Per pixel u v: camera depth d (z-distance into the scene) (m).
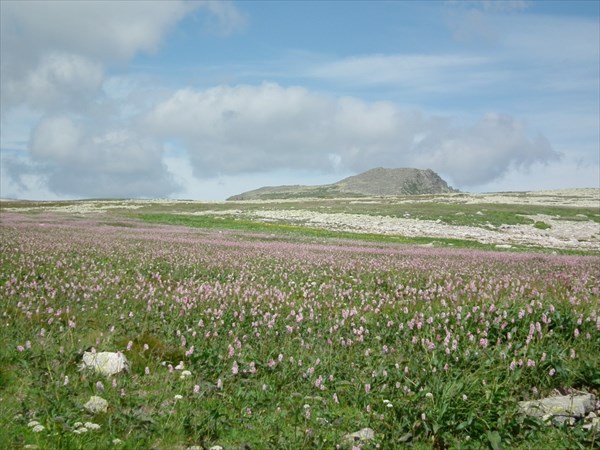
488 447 6.60
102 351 9.62
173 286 17.03
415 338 10.10
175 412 7.29
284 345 10.47
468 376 8.27
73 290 14.27
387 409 7.54
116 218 69.75
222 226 63.47
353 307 13.55
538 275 19.80
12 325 10.55
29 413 6.90
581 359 8.88
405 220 74.25
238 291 15.22
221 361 9.38
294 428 7.11
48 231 37.69
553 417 7.15
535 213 81.50
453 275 20.11
